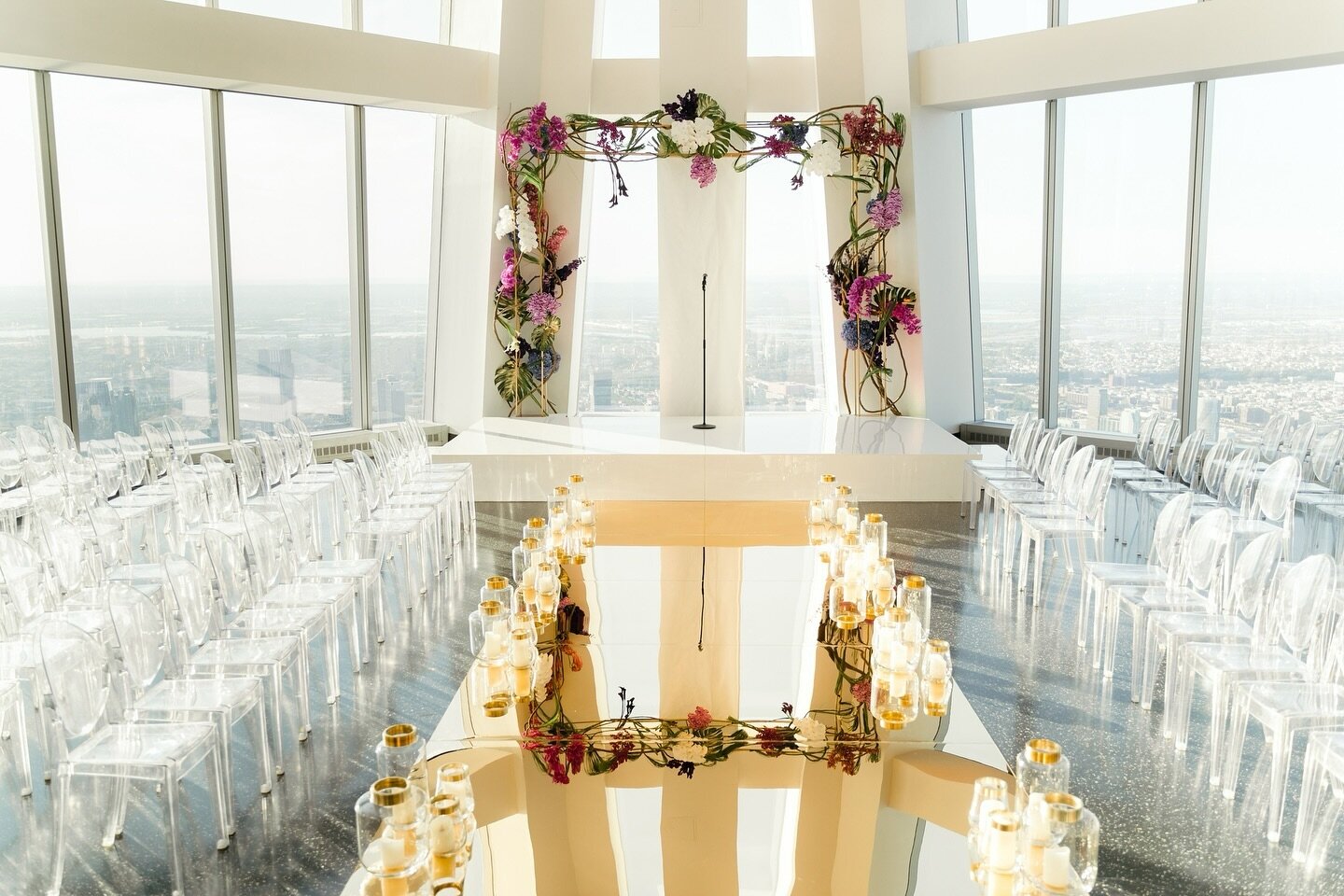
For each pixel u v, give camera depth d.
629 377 11.91
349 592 5.36
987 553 7.64
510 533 8.27
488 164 10.64
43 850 3.87
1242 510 6.67
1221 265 9.59
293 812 4.10
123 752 3.59
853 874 3.02
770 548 6.68
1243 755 4.60
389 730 3.00
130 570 5.75
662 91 10.74
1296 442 7.64
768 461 9.09
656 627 4.96
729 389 11.38
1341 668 4.00
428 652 5.80
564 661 4.55
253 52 9.16
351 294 10.92
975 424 11.27
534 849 3.14
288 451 7.64
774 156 10.59
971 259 11.12
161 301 9.77
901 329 10.79
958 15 10.62
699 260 11.03
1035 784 2.90
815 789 3.49
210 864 3.74
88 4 8.29
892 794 3.46
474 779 3.56
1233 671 4.24
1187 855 3.79
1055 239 10.57
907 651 4.09
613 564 6.19
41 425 9.26
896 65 10.24
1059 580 7.07
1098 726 4.85
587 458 9.15
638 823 3.28
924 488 9.16
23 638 4.62
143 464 7.29
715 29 10.65
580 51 10.86
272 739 4.73
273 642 4.56
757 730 3.88
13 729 4.26
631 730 3.89
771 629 4.94
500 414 11.21
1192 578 5.11
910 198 10.46
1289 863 3.74
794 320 11.77
